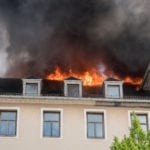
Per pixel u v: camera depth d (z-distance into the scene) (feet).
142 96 99.25
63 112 92.89
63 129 91.50
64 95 95.76
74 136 91.04
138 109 94.38
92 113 93.81
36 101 92.68
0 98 91.71
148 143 66.44
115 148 67.10
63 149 89.86
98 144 90.74
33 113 92.12
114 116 93.35
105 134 91.66
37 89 95.96
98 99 93.09
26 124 91.09
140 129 67.72
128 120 93.25
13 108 92.02
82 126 92.07
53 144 90.07
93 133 92.22
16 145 89.15
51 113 93.04
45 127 91.76
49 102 93.04
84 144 90.53
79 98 92.84
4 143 89.10
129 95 100.63
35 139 90.02
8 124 91.20
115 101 93.56
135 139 67.51
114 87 98.12
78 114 92.94
